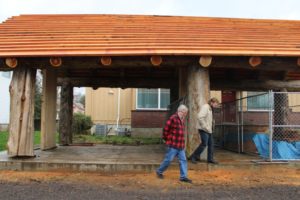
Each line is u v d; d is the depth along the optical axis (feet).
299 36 38.81
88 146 51.34
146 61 34.12
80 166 32.24
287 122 47.03
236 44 34.76
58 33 37.81
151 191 25.58
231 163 33.06
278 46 34.60
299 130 39.63
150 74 52.85
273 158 35.45
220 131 50.57
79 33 37.86
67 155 38.40
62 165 32.32
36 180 28.71
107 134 72.74
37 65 34.22
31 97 34.50
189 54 32.12
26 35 37.06
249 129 41.52
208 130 32.32
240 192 25.45
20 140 33.76
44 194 24.23
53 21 42.37
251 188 26.71
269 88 49.96
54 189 25.70
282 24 44.34
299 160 34.24
